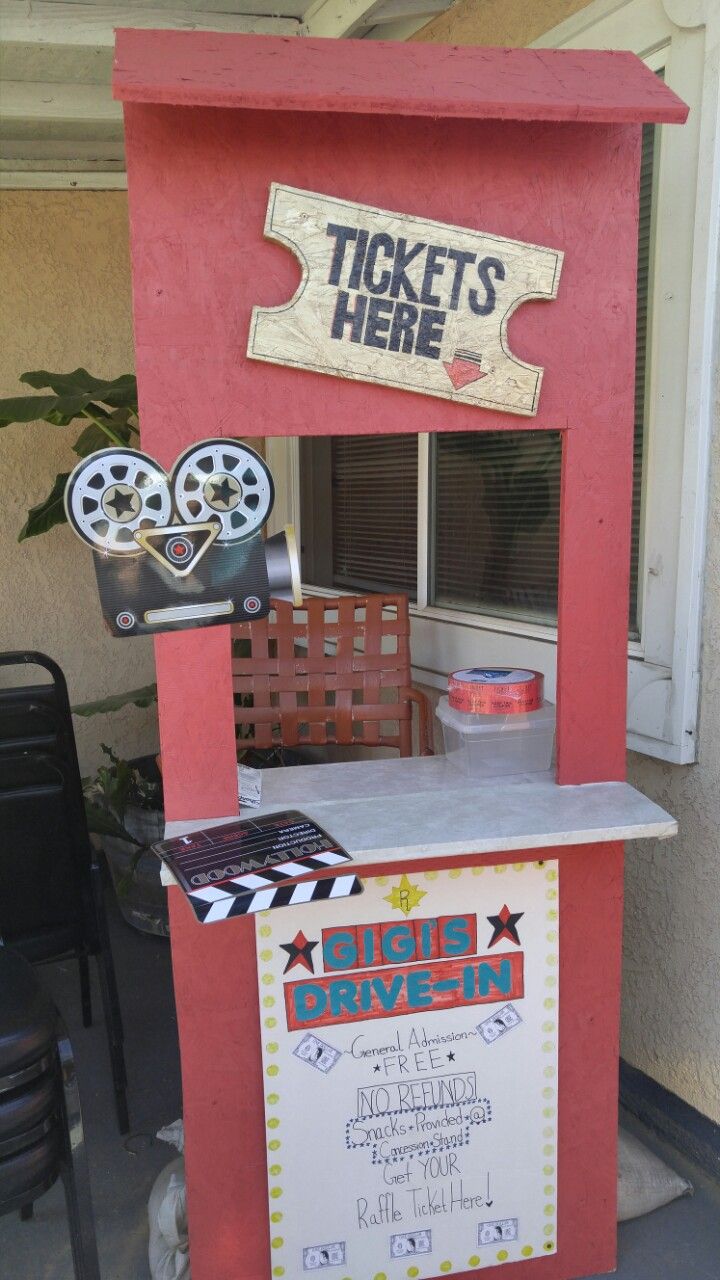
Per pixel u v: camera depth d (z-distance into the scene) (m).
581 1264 1.85
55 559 3.80
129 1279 1.90
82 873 2.40
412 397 1.55
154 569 1.49
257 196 1.46
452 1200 1.75
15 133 3.24
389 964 1.66
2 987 1.61
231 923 1.63
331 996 1.66
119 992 3.02
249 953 1.64
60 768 2.34
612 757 1.75
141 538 1.47
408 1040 1.69
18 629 3.81
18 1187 1.48
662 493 2.08
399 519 3.24
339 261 1.47
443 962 1.68
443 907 1.66
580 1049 1.77
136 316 1.46
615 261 1.58
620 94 1.43
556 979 1.72
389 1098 1.70
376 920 1.64
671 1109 2.26
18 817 2.33
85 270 3.67
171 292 1.46
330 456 3.66
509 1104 1.74
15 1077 1.46
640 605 2.23
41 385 2.89
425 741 2.52
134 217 1.43
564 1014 1.75
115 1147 2.29
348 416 1.54
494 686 1.83
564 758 1.73
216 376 1.49
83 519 1.44
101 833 3.16
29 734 2.31
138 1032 2.80
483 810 1.63
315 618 2.52
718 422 1.95
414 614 3.10
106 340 3.74
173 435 1.50
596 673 1.71
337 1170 1.70
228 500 1.50
